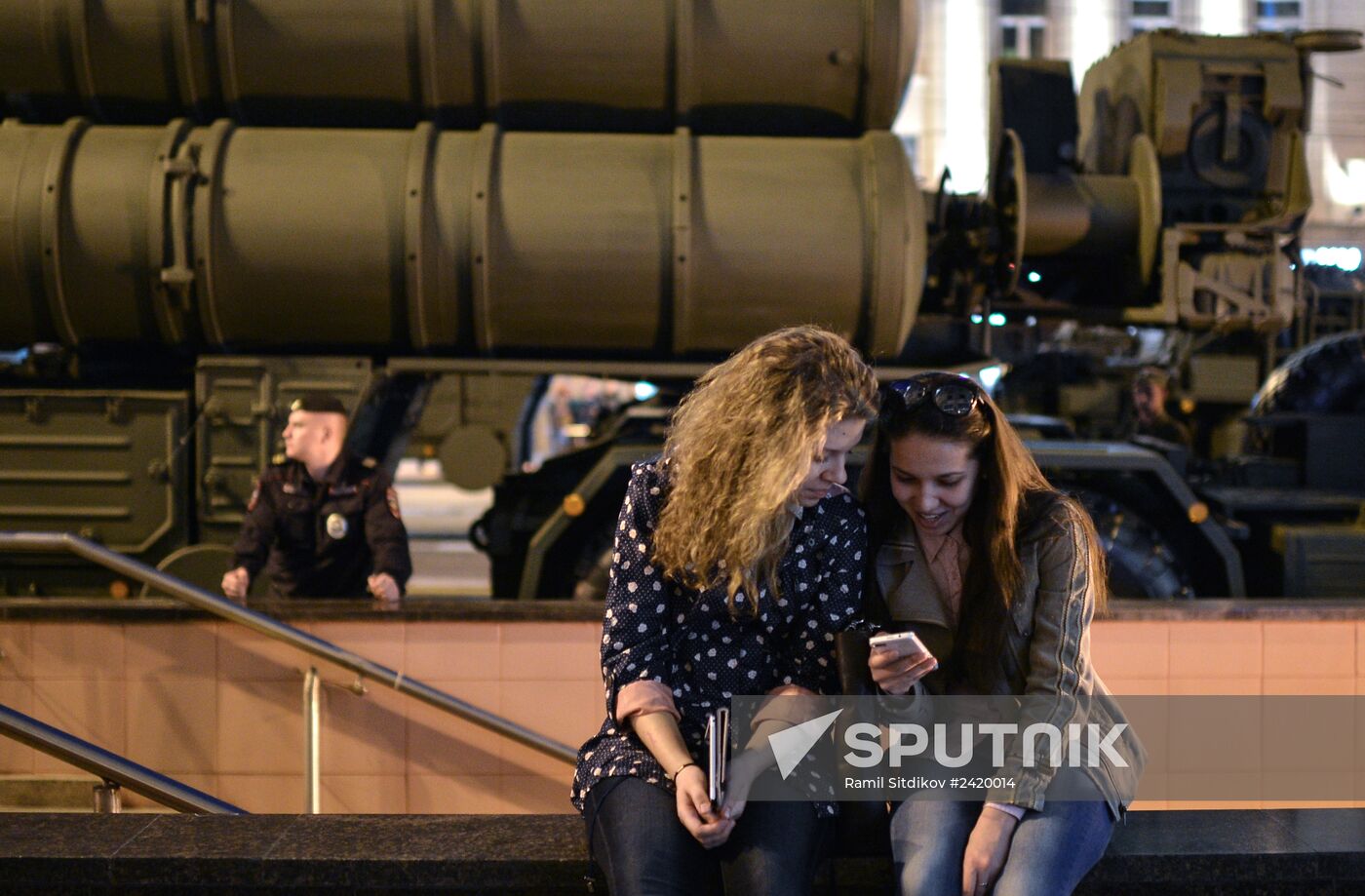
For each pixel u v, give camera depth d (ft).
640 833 6.84
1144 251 19.48
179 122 17.67
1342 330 26.73
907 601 7.67
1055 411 29.53
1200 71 19.58
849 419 6.95
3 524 17.53
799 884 6.79
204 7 17.20
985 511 7.37
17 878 7.77
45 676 13.62
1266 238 19.53
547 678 13.76
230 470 17.48
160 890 7.79
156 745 13.66
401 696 13.73
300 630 13.17
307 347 17.84
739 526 6.91
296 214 16.92
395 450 19.10
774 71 17.80
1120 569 17.94
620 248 16.97
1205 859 7.68
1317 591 18.80
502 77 17.74
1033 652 7.27
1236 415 25.77
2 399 17.49
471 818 8.40
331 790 13.78
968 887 6.82
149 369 18.66
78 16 17.30
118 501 17.52
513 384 20.88
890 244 17.11
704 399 7.19
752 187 17.16
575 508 17.89
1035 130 20.45
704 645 7.48
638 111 18.13
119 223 16.93
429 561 36.06
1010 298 20.85
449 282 17.04
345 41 17.47
